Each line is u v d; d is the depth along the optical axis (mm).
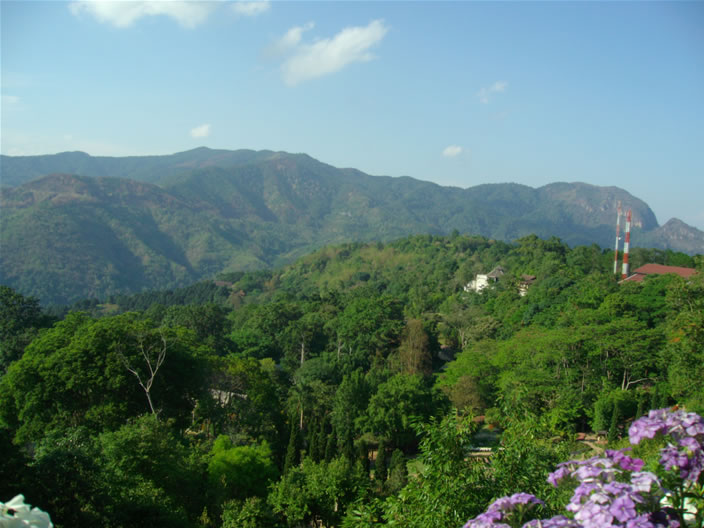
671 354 32375
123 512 19656
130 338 39844
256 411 44000
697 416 6074
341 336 82438
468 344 85000
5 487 17344
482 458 12195
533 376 48312
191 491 25547
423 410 48094
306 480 28281
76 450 19984
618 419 45312
